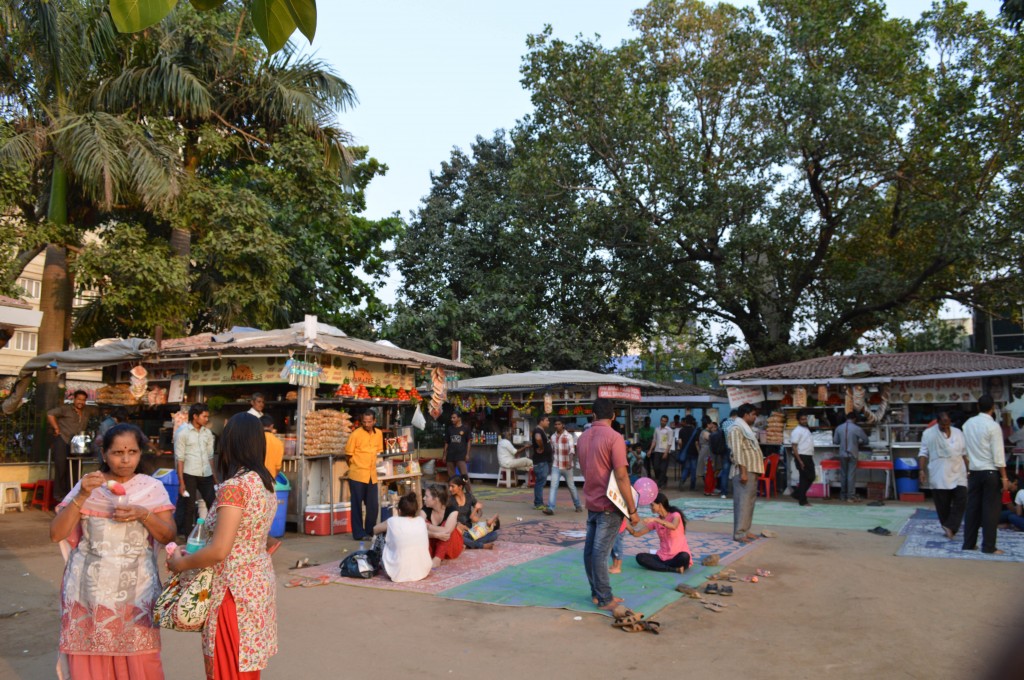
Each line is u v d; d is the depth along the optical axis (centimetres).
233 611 357
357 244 2584
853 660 542
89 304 1738
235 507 357
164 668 526
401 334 2642
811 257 2527
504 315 2648
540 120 2520
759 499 1596
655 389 2383
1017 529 1110
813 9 2295
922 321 2666
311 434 1104
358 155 2547
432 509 916
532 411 2023
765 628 621
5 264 1345
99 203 1445
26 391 1456
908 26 2445
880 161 2252
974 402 1617
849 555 932
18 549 945
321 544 1009
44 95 1455
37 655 556
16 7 1344
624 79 2442
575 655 554
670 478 2288
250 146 1717
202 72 1587
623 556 926
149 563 397
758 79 2361
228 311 1642
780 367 1839
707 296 2528
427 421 2339
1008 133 2114
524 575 806
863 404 1633
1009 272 2209
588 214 2316
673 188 2236
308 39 269
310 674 515
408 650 565
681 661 541
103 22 1460
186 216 1515
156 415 1380
